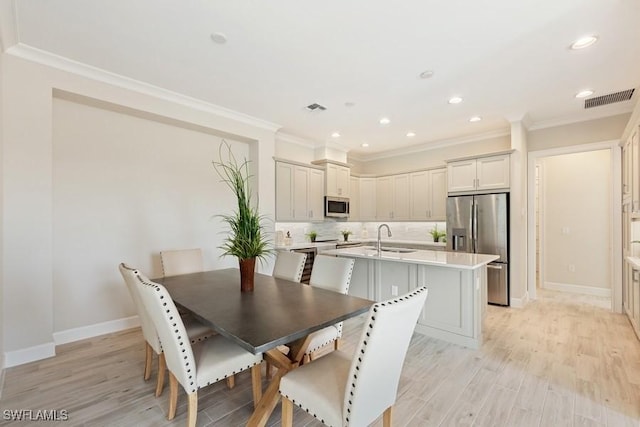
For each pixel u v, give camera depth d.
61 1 2.00
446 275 3.08
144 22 2.23
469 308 2.92
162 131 3.75
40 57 2.64
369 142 5.77
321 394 1.38
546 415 1.91
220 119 4.05
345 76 3.08
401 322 1.31
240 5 2.04
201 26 2.28
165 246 3.77
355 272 3.84
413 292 1.42
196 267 3.17
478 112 4.10
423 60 2.76
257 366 1.92
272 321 1.58
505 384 2.26
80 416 1.89
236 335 1.39
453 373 2.43
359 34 2.37
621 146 3.91
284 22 2.22
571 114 4.15
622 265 3.93
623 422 1.83
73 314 3.09
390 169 6.54
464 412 1.94
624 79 3.12
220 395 2.13
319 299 2.01
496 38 2.41
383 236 6.59
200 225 4.11
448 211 4.86
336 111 4.09
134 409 1.96
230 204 4.45
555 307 4.23
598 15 2.12
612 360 2.63
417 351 2.84
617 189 3.95
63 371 2.45
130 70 2.96
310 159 5.86
